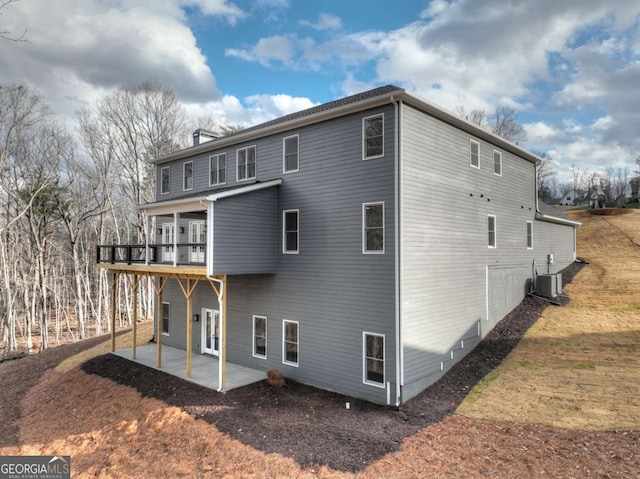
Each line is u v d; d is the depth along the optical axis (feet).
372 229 36.81
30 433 37.14
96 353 58.13
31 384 51.26
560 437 26.05
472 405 33.09
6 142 80.18
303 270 41.81
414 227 36.47
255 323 46.62
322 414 32.50
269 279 44.98
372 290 36.27
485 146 49.85
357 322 37.22
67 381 47.88
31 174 87.97
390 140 35.63
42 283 84.64
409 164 36.09
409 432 28.40
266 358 45.01
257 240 42.14
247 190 40.88
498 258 52.31
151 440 30.73
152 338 64.75
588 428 26.99
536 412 30.35
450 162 42.37
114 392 41.32
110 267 53.88
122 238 124.98
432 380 38.27
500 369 40.37
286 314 43.19
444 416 31.42
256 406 34.30
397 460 24.20
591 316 51.90
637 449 23.63
